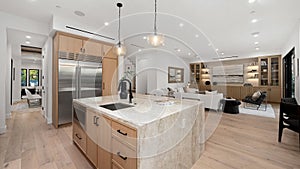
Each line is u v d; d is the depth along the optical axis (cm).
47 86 397
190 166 195
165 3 284
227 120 416
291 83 525
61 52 354
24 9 310
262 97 544
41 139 279
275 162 205
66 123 365
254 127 355
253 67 781
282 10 307
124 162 138
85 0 277
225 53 789
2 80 312
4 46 318
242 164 201
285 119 270
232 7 296
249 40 532
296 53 396
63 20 351
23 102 719
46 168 190
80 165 197
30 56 771
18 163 200
